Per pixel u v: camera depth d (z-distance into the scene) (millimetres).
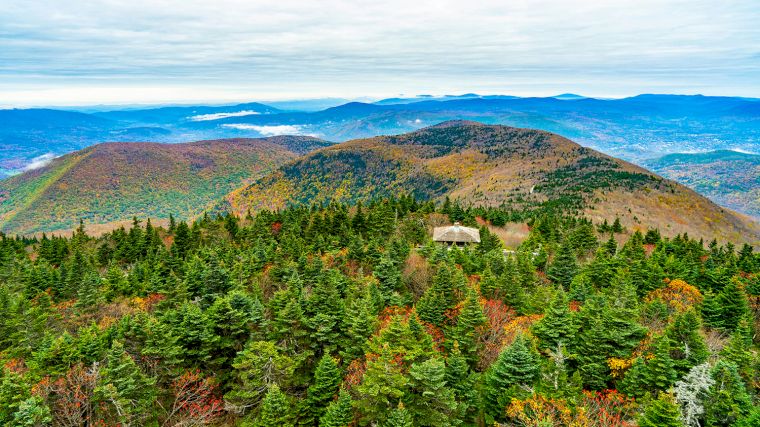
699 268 57562
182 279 56625
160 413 30828
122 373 28359
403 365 29266
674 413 22141
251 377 31891
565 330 32312
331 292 39375
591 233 75688
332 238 72625
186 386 33125
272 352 31234
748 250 70188
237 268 56562
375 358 29766
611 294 42531
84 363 33469
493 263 55000
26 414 24453
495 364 28375
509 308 43000
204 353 34875
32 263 75500
